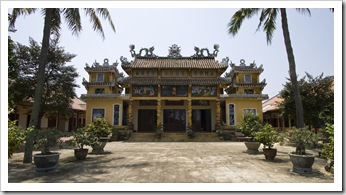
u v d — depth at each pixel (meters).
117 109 24.09
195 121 26.56
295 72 10.37
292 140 8.05
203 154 12.22
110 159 10.41
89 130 12.01
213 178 6.85
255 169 8.16
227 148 15.32
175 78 25.55
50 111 20.28
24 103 21.25
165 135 23.05
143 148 15.30
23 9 10.48
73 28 11.80
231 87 27.48
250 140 13.62
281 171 7.81
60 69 20.05
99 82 25.97
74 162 9.60
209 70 25.84
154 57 28.23
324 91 15.92
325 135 12.31
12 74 10.69
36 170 7.70
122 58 25.16
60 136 8.60
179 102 26.55
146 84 24.09
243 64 26.55
